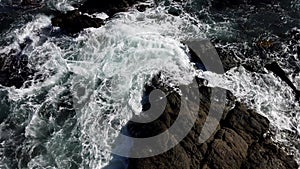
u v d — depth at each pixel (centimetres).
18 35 1883
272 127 1434
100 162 1394
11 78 1714
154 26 1825
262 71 1647
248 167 1296
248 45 1762
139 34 1748
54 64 1722
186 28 1834
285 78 1631
